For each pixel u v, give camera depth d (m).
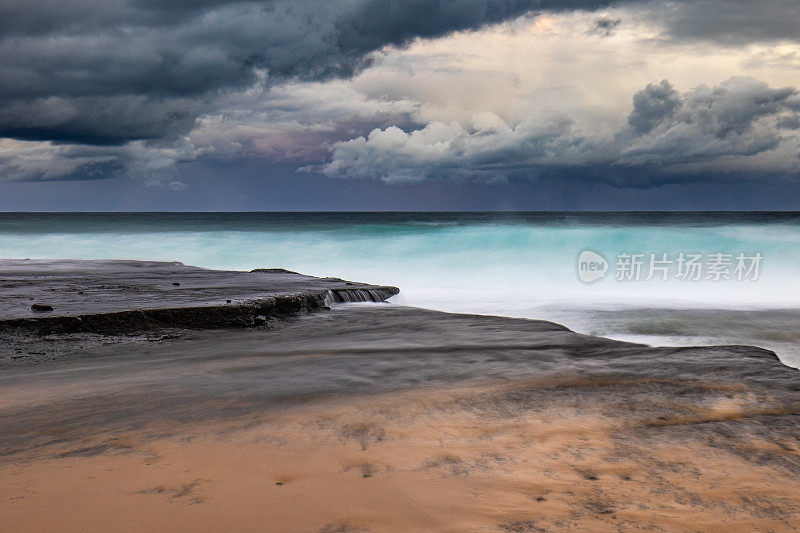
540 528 2.01
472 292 16.14
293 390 4.41
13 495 2.34
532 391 4.21
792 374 4.45
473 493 2.32
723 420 3.40
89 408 3.95
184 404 3.98
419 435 3.15
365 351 6.37
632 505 2.22
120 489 2.38
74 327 7.57
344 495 2.29
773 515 2.15
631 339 9.37
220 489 2.36
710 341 9.18
